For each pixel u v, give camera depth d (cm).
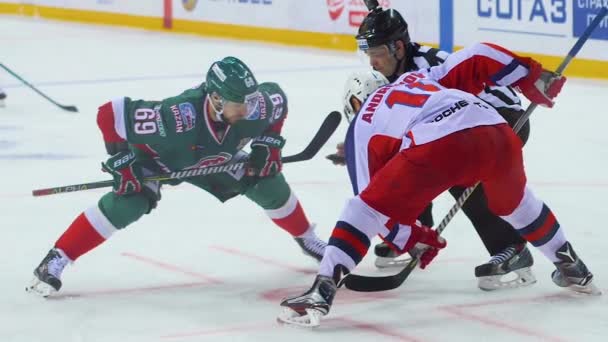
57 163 1795
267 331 955
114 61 3095
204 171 1048
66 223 1398
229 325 975
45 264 1057
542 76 1003
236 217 1411
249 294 1078
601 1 2386
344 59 2966
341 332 948
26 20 4228
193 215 1423
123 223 1052
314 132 2030
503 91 1085
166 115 1009
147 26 3844
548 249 1011
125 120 1002
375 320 981
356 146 950
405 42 1068
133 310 1028
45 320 1002
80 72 2908
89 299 1066
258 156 1049
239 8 3453
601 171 1659
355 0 3030
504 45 2633
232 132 1037
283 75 2739
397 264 1165
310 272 1159
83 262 1205
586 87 2398
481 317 984
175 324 982
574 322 962
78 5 4128
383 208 918
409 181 910
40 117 2244
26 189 1608
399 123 938
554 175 1641
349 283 968
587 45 2472
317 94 2452
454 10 2759
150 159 1045
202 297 1069
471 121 934
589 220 1358
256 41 3406
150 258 1220
